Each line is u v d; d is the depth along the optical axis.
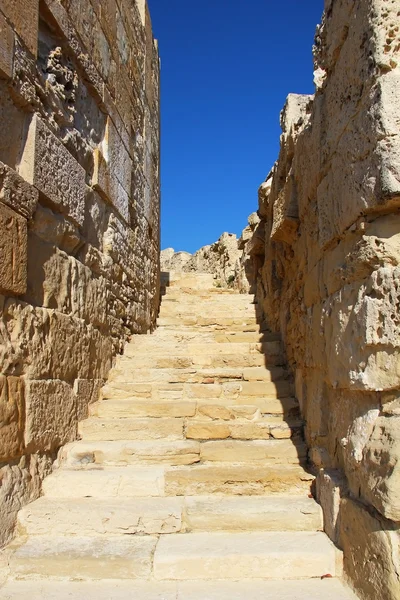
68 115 4.22
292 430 4.16
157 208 8.62
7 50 3.12
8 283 3.05
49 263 3.74
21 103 3.37
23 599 2.57
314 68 3.75
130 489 3.52
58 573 2.79
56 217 3.89
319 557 2.80
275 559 2.80
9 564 2.82
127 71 6.29
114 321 5.47
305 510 3.22
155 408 4.48
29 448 3.32
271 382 4.98
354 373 2.68
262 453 3.88
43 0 3.72
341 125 2.98
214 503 3.37
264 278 7.13
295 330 4.74
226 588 2.68
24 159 3.43
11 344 3.12
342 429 3.04
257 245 7.53
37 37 3.57
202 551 2.87
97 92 4.94
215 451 3.89
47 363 3.62
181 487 3.56
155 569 2.79
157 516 3.17
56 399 3.76
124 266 5.93
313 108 3.78
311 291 3.90
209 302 8.24
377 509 2.33
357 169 2.68
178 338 6.29
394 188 2.32
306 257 4.14
